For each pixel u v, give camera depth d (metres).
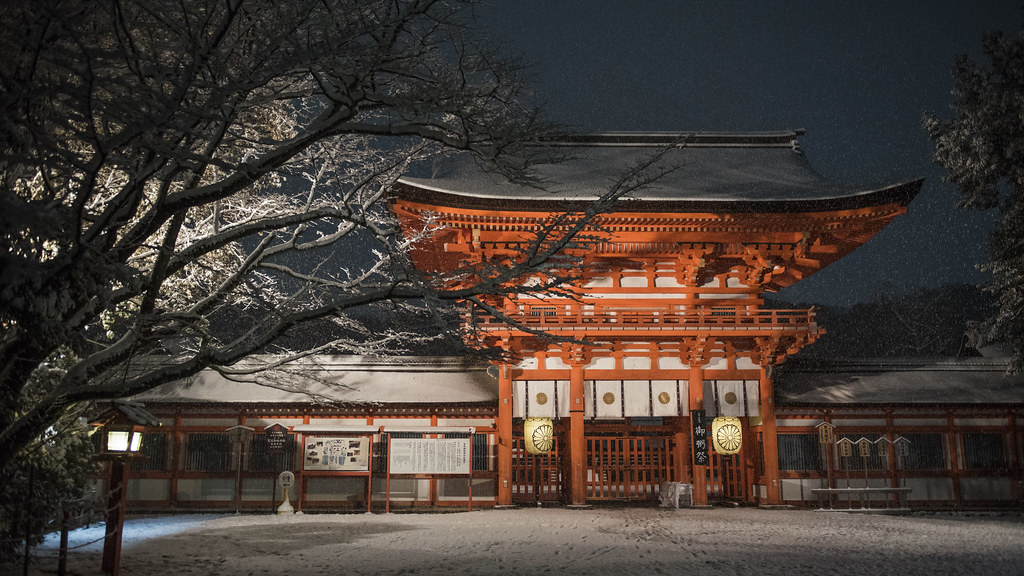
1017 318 28.05
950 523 23.25
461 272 13.84
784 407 29.41
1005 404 29.48
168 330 13.46
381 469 28.77
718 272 30.47
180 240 19.16
